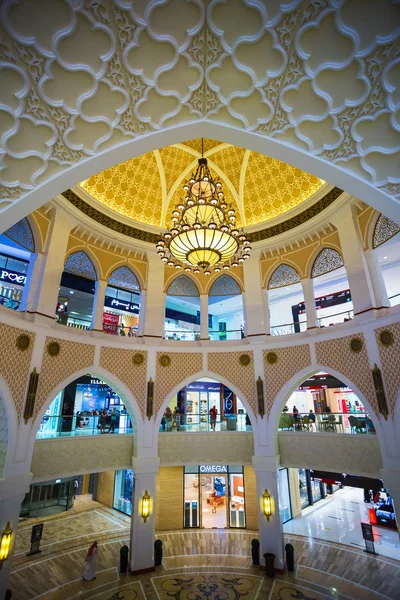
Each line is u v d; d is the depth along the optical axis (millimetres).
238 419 13398
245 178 14508
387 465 9078
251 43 3775
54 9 3273
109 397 17938
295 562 11336
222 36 3752
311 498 17547
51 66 3652
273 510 11219
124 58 3787
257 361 12656
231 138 4812
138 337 12977
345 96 3914
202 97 4367
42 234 10672
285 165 13359
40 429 10781
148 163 14078
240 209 14727
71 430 11453
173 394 12750
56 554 11930
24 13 3236
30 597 9195
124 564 10836
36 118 3920
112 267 13070
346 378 10555
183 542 13062
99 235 12594
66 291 16141
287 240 13086
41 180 4312
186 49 3854
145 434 12023
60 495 16828
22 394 9234
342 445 10789
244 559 11609
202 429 13164
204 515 15445
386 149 4039
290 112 4262
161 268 13977
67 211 11383
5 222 4285
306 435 11711
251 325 13086
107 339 12164
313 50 3689
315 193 12000
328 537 13289
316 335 11656
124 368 12250
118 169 13359
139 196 14141
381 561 11180
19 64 3551
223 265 9898
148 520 11305
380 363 9664
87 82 3867
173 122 4570
